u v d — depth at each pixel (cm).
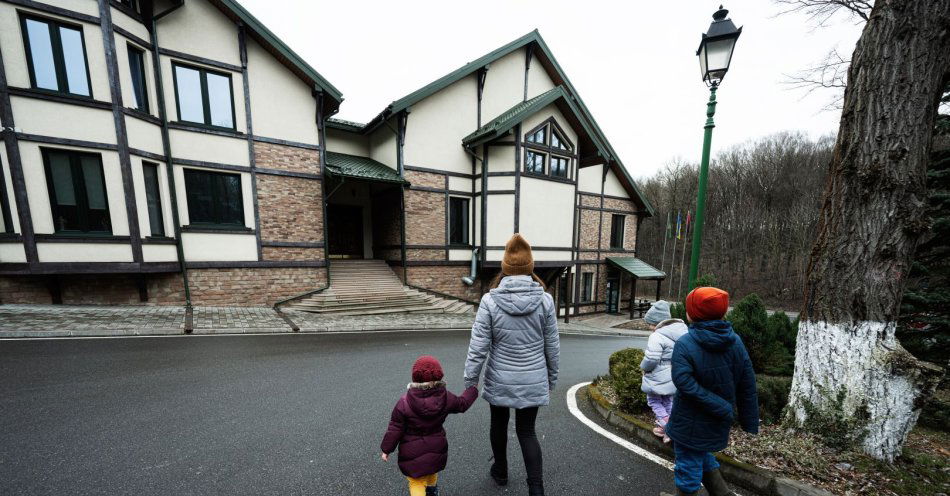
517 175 1202
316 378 469
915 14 236
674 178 3547
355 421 347
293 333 741
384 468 269
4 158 645
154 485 242
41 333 573
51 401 366
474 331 217
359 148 1333
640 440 317
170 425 328
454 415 371
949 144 418
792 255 2809
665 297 3156
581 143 1379
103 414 343
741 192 3192
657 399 300
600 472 266
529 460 210
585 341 984
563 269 1396
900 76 240
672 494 240
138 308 784
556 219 1307
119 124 719
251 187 918
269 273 948
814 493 220
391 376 487
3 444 287
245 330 712
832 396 265
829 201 276
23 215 653
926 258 415
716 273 3183
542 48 1412
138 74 778
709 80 494
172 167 821
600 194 1666
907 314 413
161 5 802
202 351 562
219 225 888
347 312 980
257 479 252
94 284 768
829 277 271
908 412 244
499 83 1357
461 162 1268
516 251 224
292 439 309
